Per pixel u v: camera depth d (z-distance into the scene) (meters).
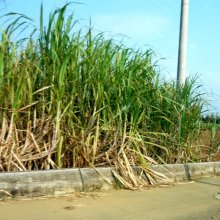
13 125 4.43
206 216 4.03
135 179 5.06
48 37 4.90
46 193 4.22
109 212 3.85
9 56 4.57
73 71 4.93
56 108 4.69
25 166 4.49
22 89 4.45
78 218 3.58
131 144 5.39
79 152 4.84
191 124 6.57
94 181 4.68
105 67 5.18
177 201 4.53
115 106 5.36
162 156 6.18
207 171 6.47
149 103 5.96
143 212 3.96
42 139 4.67
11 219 3.42
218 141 7.40
